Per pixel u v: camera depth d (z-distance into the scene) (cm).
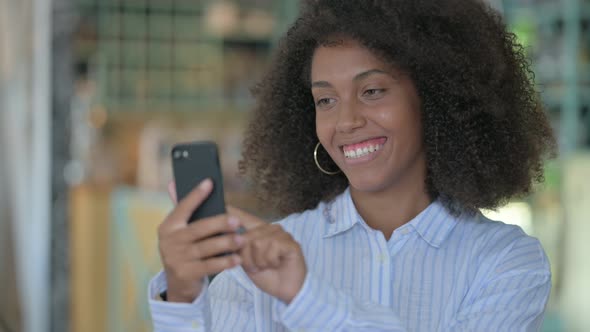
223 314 154
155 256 375
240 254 122
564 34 447
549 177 414
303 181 175
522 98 166
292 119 174
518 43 168
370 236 154
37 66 408
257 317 152
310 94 173
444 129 155
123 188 426
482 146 159
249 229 124
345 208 158
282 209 177
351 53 147
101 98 607
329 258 157
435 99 154
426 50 149
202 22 631
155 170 586
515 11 449
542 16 450
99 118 602
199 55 632
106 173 560
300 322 125
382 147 149
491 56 155
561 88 445
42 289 411
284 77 172
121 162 604
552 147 178
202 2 628
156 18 623
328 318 125
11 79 430
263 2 634
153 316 127
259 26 631
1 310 429
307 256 159
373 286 152
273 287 125
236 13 628
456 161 155
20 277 430
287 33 169
